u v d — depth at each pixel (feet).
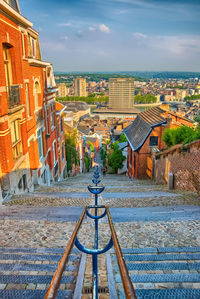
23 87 39.58
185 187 43.88
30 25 40.34
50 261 16.22
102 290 12.82
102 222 24.49
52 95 65.21
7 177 33.42
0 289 12.73
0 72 30.35
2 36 30.96
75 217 25.73
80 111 471.62
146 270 14.82
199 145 37.93
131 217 25.94
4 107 31.76
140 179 74.69
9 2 36.52
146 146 71.36
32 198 34.40
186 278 13.69
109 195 39.19
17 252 17.88
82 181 75.72
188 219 25.03
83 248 8.12
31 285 13.08
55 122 70.33
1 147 32.30
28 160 43.01
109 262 15.80
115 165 119.85
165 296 11.91
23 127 40.09
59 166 78.79
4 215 26.50
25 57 41.22
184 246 19.19
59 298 12.10
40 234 21.50
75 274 14.62
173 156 49.03
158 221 24.70
